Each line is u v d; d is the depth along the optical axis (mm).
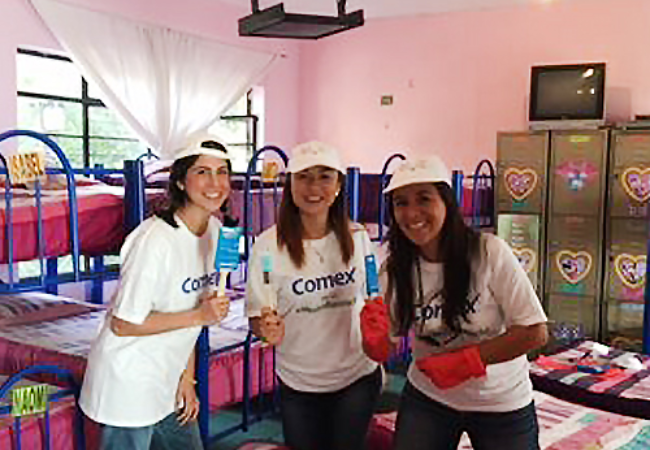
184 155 1834
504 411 1755
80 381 2418
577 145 4625
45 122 4414
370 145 5945
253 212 3182
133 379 1869
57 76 4477
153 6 4816
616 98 4953
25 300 3656
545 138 4730
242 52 5535
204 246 1939
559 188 4719
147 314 1796
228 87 5430
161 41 4840
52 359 2830
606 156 4543
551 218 4762
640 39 4836
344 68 6012
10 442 2225
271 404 3402
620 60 4918
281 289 2033
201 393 2643
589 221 4633
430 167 1733
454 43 5516
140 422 1902
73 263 2236
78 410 2344
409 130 5758
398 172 1769
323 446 2127
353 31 5934
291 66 6117
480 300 1746
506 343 1649
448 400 1820
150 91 4797
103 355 1869
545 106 4770
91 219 2285
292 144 6203
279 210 2047
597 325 4652
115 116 4859
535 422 1809
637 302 4516
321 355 2055
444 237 1755
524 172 4812
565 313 4762
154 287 1796
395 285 1864
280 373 2127
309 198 1958
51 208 2184
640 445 2564
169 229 1819
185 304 1915
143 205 2334
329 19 3023
